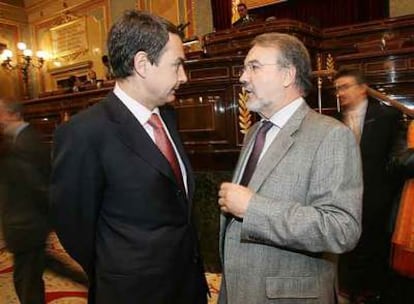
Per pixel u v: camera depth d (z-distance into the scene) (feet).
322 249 3.36
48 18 33.17
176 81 3.83
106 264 3.72
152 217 3.75
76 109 15.44
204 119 11.13
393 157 6.14
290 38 3.91
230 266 3.87
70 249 3.85
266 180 3.72
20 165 5.02
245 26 15.38
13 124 5.10
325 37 17.61
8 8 33.30
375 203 7.16
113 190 3.71
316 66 16.76
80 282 5.98
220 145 10.96
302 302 3.65
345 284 8.08
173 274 3.87
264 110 4.00
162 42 3.66
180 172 4.12
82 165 3.59
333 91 10.34
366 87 7.55
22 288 5.63
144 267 3.67
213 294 8.59
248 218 3.49
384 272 7.25
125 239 3.71
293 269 3.71
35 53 34.47
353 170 3.52
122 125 3.74
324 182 3.46
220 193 3.80
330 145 3.52
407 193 5.82
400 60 10.54
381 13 18.60
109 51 3.83
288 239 3.36
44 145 5.24
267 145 4.04
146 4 26.81
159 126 4.09
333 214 3.35
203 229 10.20
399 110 7.39
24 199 5.16
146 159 3.73
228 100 10.78
